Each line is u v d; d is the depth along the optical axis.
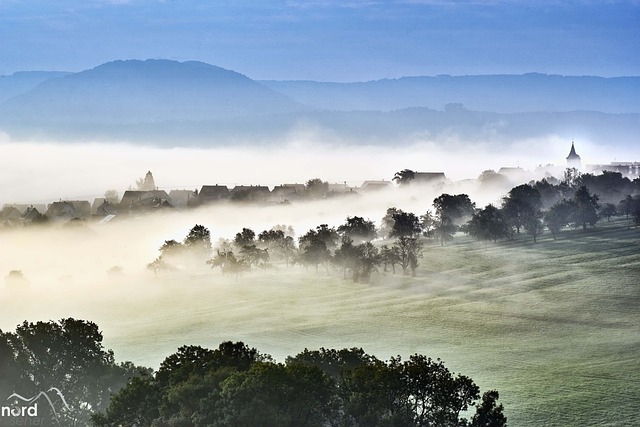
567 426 150.00
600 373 184.12
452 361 199.88
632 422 151.75
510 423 151.75
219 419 118.19
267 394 120.69
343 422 127.25
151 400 127.19
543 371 187.38
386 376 128.88
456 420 130.25
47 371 142.50
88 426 137.12
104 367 146.75
